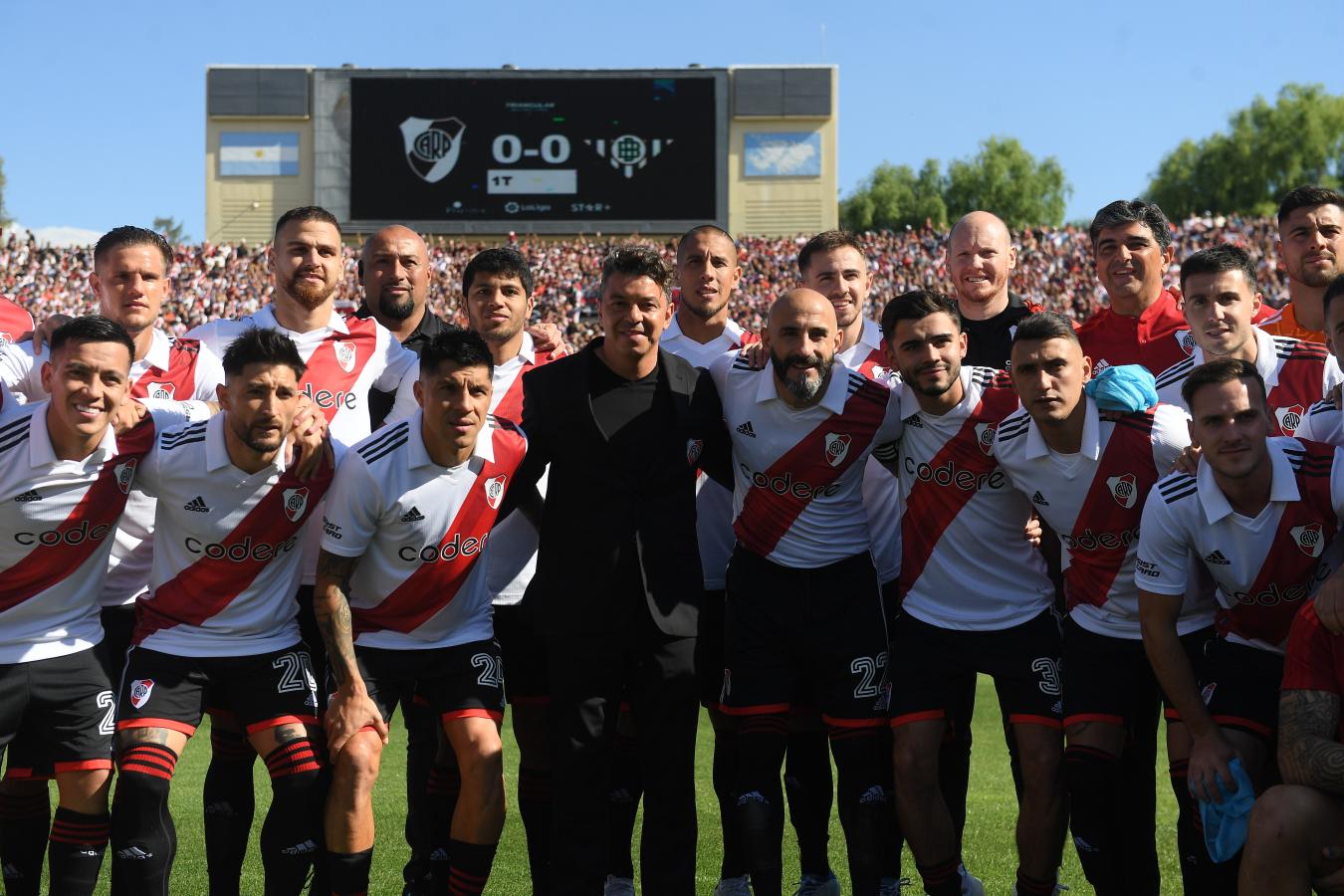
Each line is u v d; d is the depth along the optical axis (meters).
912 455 4.29
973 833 5.84
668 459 4.09
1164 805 6.52
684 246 5.01
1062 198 63.03
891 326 4.10
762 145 34.16
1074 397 3.94
